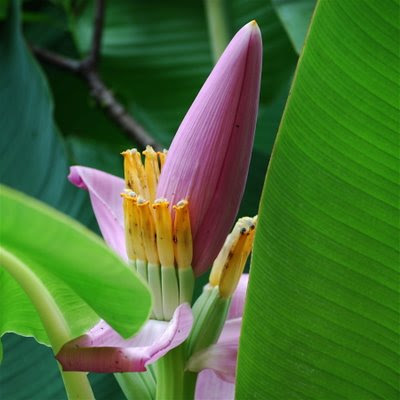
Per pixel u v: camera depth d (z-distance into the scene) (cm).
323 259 87
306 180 86
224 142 90
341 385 89
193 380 94
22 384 109
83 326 91
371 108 85
